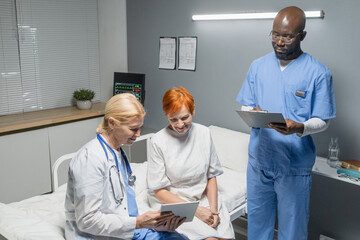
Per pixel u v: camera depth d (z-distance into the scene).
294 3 2.49
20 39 3.38
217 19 2.90
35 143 3.24
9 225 1.58
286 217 2.09
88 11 3.88
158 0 3.28
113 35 3.79
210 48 3.01
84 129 3.62
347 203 2.48
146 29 3.44
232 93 2.95
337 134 2.43
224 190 2.32
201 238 1.73
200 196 1.96
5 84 3.35
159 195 1.91
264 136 2.07
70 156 2.33
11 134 3.06
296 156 2.01
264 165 2.09
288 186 2.04
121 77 3.41
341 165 2.30
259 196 2.20
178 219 1.55
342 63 2.35
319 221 2.63
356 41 2.27
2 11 3.22
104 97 4.14
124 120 1.45
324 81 1.96
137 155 3.60
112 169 1.49
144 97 3.33
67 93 3.87
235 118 2.97
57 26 3.65
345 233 2.52
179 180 1.94
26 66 3.47
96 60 4.06
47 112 3.57
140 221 1.49
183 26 3.15
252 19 2.72
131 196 1.59
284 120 1.75
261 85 2.13
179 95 1.85
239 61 2.85
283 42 1.95
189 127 1.96
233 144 2.77
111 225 1.45
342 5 2.29
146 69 3.52
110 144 1.53
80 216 1.42
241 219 2.89
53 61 3.68
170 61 3.29
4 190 3.09
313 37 2.44
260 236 2.29
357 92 2.31
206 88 3.10
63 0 3.65
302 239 2.13
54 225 1.68
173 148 1.94
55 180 2.27
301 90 1.99
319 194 2.60
